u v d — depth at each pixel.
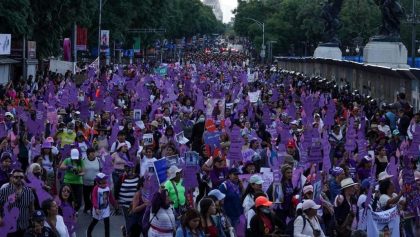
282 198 16.08
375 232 14.92
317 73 85.00
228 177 16.45
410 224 16.14
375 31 115.25
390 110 31.88
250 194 15.42
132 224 16.55
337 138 26.09
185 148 22.22
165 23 137.38
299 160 21.47
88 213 20.97
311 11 130.38
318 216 14.62
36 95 40.62
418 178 16.17
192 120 31.92
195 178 16.62
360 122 28.81
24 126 25.66
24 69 60.25
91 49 98.62
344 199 15.40
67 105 34.31
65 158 20.70
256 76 66.19
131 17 102.50
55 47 65.88
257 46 155.25
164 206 14.82
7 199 13.95
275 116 33.19
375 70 50.00
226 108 32.84
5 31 55.38
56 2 62.09
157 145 24.56
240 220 15.23
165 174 16.31
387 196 15.73
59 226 13.51
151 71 77.44
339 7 89.38
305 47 139.25
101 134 24.52
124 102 39.50
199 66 87.94
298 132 26.34
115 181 21.02
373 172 16.53
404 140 24.84
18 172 14.32
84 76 49.31
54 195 16.47
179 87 50.34
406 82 42.34
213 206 12.95
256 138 22.08
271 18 149.62
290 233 13.87
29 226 13.19
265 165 21.22
